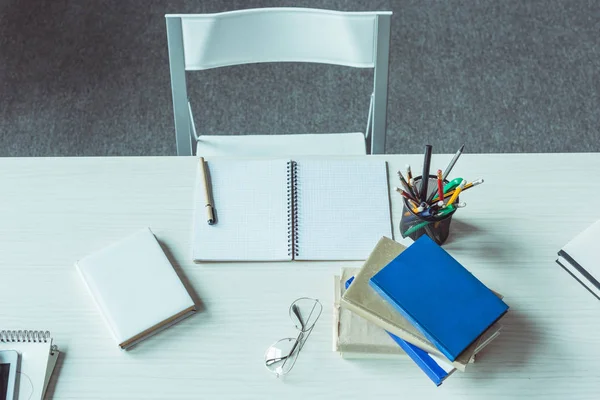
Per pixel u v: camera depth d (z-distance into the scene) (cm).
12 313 103
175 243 112
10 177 119
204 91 235
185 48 134
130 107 230
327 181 119
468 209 116
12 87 235
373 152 147
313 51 139
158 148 221
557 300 105
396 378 97
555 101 232
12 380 94
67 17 253
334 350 100
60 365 98
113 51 245
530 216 115
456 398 95
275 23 135
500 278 108
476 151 221
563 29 252
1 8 254
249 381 97
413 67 241
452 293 95
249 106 232
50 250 111
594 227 109
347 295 97
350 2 260
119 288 104
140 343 100
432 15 255
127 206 116
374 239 112
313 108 231
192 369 98
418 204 105
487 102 232
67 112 229
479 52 245
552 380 97
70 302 105
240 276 108
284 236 112
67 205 116
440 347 91
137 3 258
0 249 110
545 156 123
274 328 102
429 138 223
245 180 119
